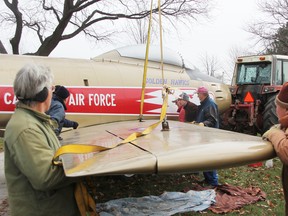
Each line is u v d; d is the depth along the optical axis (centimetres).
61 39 1462
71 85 490
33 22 1532
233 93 818
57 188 163
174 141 223
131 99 519
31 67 167
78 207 175
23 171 155
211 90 621
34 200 163
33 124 162
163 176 515
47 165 154
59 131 339
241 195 406
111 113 506
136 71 545
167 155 181
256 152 197
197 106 522
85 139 324
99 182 486
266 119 707
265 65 809
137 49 568
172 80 575
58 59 511
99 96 502
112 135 336
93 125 491
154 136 259
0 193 452
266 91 736
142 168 171
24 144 155
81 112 489
